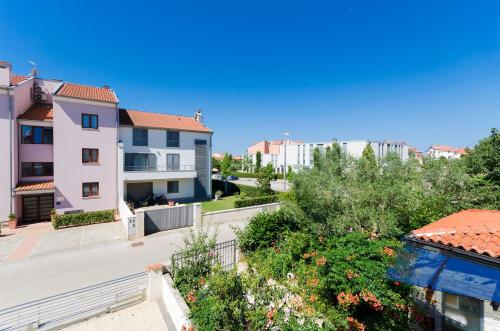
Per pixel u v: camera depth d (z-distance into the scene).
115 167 22.20
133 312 8.08
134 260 12.73
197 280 7.95
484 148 17.59
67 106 19.98
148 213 17.19
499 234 5.53
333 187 10.09
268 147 90.12
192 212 18.98
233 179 58.16
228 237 16.30
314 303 6.30
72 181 20.20
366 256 6.14
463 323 5.82
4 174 17.61
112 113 22.03
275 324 5.14
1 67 17.72
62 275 11.05
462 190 12.97
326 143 55.84
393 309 5.71
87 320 7.72
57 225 17.56
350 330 5.71
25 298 9.22
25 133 19.36
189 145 29.06
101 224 18.92
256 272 7.97
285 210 12.18
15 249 13.92
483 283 4.61
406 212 9.65
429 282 4.89
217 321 5.41
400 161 12.64
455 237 5.76
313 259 8.59
